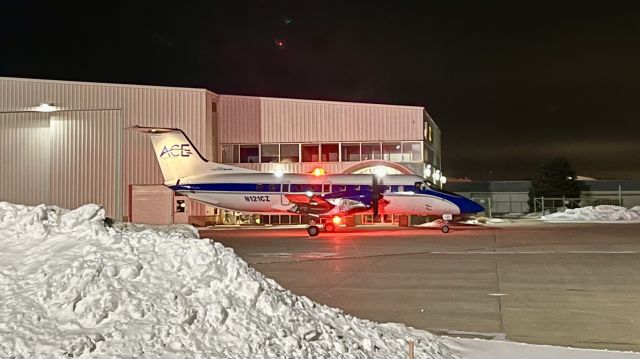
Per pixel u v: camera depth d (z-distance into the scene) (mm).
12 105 41250
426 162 43094
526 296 13234
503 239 27953
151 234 7438
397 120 42000
